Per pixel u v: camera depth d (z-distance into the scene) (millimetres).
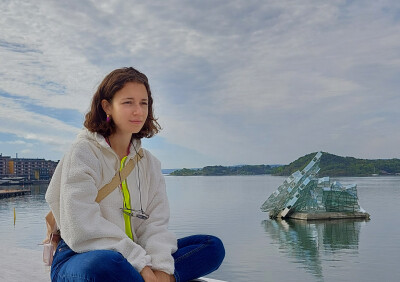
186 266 2559
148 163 2742
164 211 2723
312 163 61469
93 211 2318
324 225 56156
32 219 68875
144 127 2713
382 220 62375
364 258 37844
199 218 69562
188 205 95000
